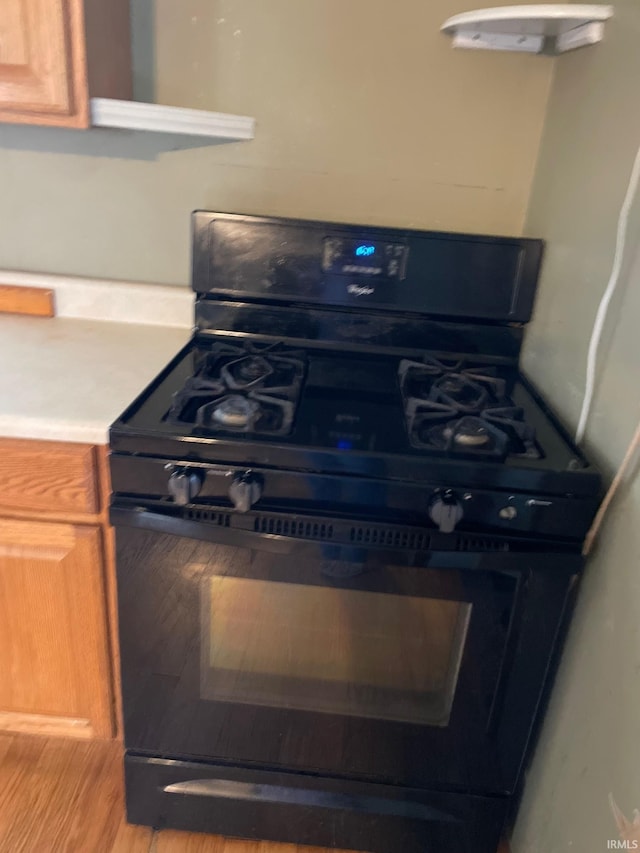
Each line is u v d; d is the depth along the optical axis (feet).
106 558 3.71
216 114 4.09
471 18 3.67
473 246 4.42
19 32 3.52
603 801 2.88
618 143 3.29
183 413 3.47
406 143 4.56
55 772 4.50
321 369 4.35
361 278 4.51
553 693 3.63
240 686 3.69
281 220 4.43
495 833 3.90
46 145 4.61
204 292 4.61
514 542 3.20
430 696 3.60
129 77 4.36
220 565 3.33
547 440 3.44
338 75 4.40
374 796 3.87
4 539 3.68
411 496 3.11
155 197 4.74
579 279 3.72
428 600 3.33
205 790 3.93
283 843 4.15
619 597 2.92
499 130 4.51
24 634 3.95
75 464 3.40
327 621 3.46
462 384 4.05
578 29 3.81
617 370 3.14
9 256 4.86
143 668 3.64
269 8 4.25
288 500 3.18
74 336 4.57
